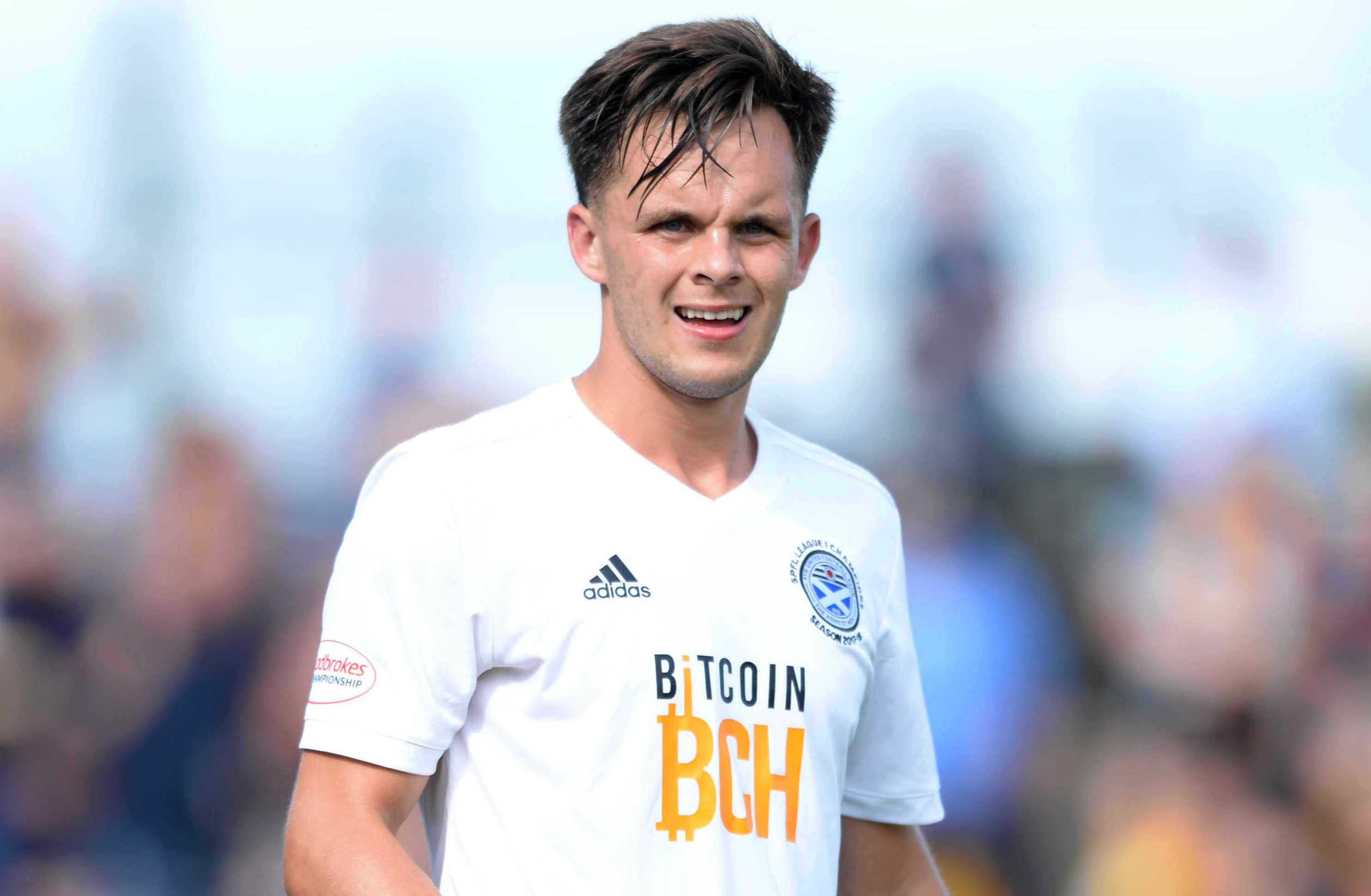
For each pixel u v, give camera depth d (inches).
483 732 300.4
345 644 296.4
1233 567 860.6
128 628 823.7
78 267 968.9
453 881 299.1
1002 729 783.1
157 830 781.3
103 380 944.9
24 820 776.3
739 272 299.6
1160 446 920.9
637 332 307.3
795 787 307.1
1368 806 794.8
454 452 305.7
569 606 296.4
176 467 864.3
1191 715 835.4
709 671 301.3
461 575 294.5
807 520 329.4
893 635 342.3
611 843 289.4
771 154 303.7
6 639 817.5
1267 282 959.6
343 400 947.3
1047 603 857.5
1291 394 932.6
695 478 323.0
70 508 881.5
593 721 293.0
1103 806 796.6
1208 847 787.4
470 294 973.2
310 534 896.9
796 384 941.8
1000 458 900.6
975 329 920.9
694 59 301.3
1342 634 862.5
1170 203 970.1
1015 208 964.6
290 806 298.0
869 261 952.3
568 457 311.9
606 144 308.3
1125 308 956.0
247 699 804.6
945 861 752.3
